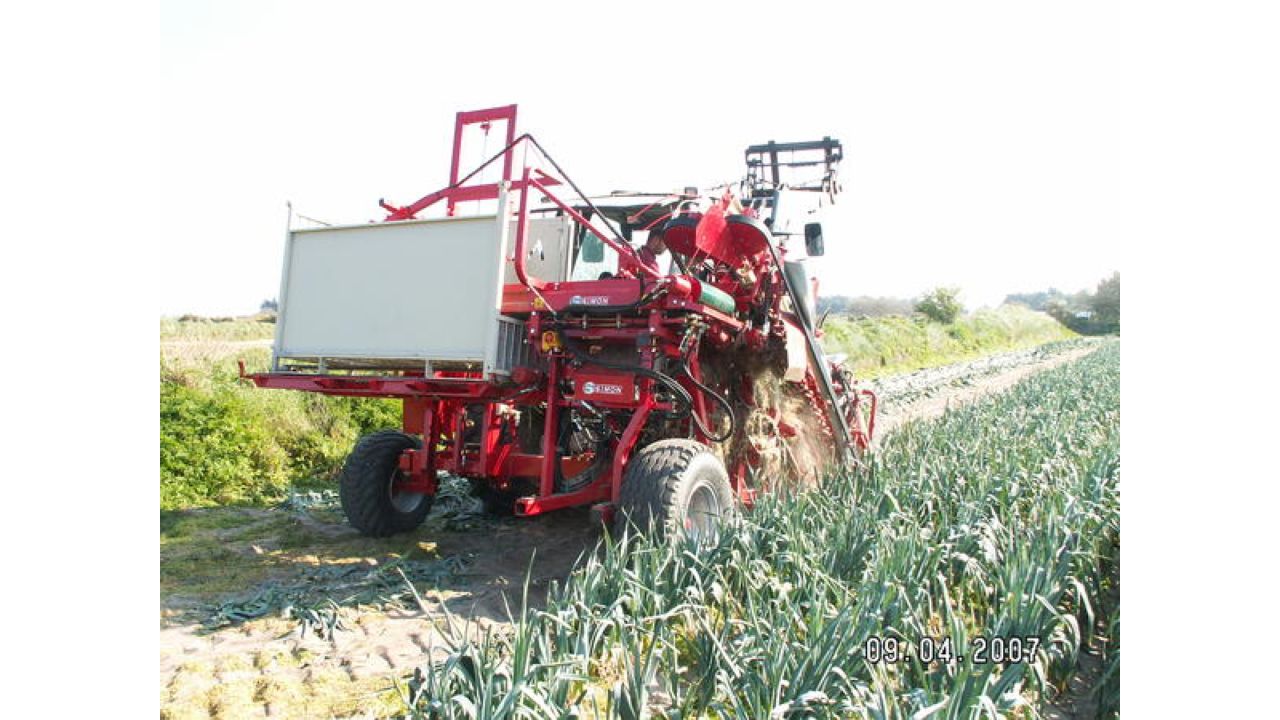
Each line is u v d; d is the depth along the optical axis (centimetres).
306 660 376
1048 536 447
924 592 392
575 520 671
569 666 319
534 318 523
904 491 573
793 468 690
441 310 509
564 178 529
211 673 357
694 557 407
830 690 310
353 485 591
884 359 2783
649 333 504
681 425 576
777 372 647
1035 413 1197
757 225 575
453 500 729
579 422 584
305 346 558
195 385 931
